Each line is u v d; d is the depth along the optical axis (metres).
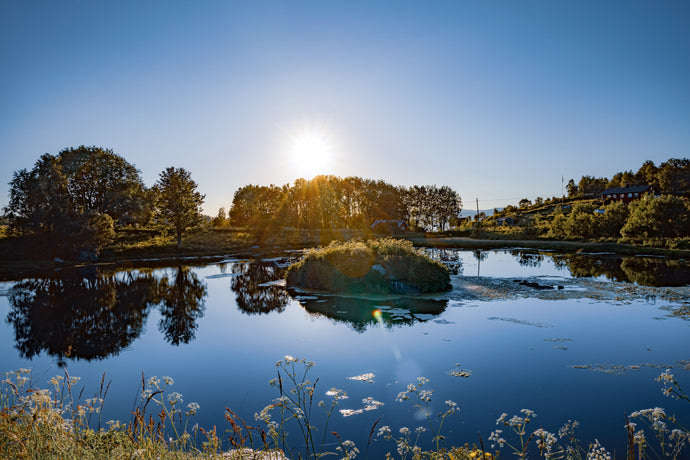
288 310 16.19
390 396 8.16
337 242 24.20
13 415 4.92
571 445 6.11
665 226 42.34
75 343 12.52
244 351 11.30
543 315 14.36
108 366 10.34
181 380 9.28
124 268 33.91
